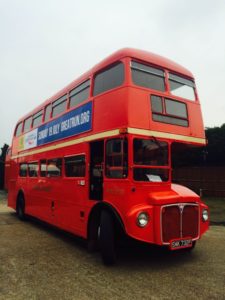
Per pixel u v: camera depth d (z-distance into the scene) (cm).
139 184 595
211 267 597
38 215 1052
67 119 870
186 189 679
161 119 655
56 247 767
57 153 921
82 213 739
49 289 483
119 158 615
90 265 612
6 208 1716
